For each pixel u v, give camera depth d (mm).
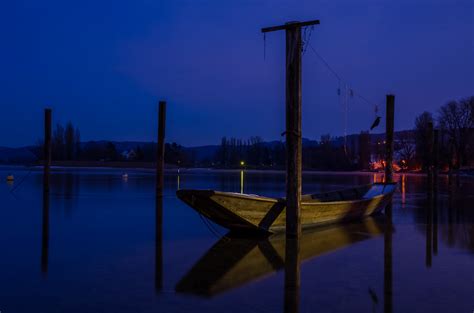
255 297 8250
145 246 13031
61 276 9602
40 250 12305
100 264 10742
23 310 7465
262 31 13391
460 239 14477
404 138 104125
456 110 82000
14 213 20141
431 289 8797
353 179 62344
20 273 9820
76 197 27891
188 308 7602
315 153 119562
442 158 79938
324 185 46344
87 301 7938
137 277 9562
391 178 23766
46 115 28672
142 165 113562
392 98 23969
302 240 14195
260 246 13117
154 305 7746
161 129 26656
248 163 146500
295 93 13031
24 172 67250
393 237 14836
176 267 10492
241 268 10438
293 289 8766
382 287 8922
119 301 7945
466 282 9289
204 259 11375
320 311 7520
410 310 7586
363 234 15422
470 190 38188
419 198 30438
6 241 13594
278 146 149250
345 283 9211
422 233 15688
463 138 80812
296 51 13023
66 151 113062
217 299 8109
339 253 12203
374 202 19781
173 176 62312
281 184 44844
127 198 27438
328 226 17219
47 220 18078
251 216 14344
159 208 22469
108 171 77562
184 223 17562
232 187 39625
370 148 111938
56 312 7383
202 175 68500
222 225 15102
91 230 15789
